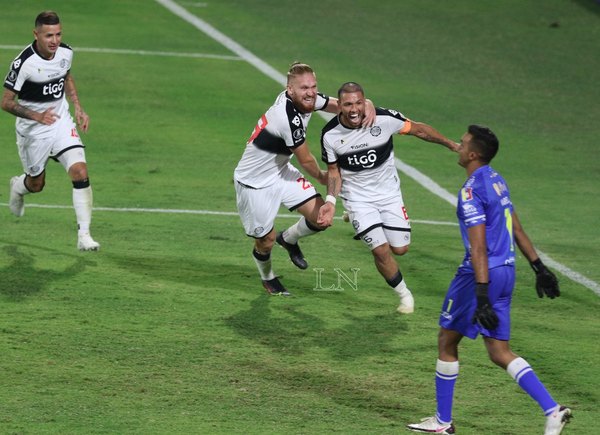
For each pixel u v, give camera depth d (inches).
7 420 724.0
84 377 811.4
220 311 986.1
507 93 2193.7
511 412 787.4
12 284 1031.0
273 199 992.9
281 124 935.7
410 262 1203.9
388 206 979.9
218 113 1940.2
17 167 1573.6
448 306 733.9
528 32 2662.4
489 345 730.2
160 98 1996.8
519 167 1733.5
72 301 991.0
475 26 2691.9
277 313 990.4
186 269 1125.1
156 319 954.1
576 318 1032.2
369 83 2180.1
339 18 2701.8
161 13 2628.0
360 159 960.9
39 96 1090.1
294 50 2402.8
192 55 2298.2
